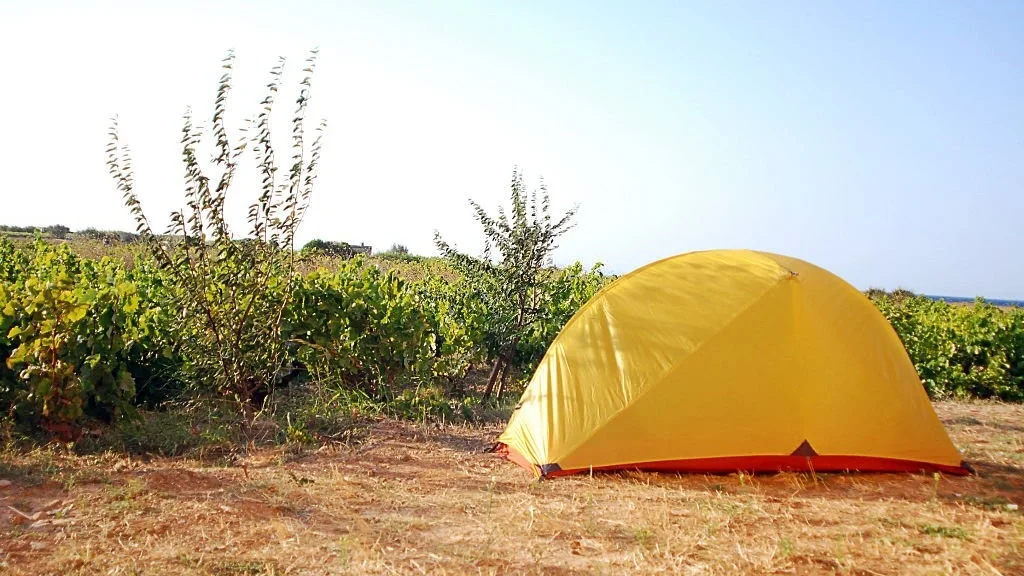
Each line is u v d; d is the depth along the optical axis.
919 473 6.48
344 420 8.10
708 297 6.75
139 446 7.05
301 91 7.88
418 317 9.76
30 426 7.07
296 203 8.09
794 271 6.72
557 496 5.66
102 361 7.29
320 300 9.28
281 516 5.00
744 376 6.38
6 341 7.08
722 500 5.58
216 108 7.67
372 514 5.14
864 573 4.14
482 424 8.56
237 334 8.01
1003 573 4.13
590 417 6.43
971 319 13.52
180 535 4.56
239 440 7.46
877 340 6.77
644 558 4.36
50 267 11.03
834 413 6.38
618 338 6.75
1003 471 6.71
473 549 4.49
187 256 7.85
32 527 4.62
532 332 11.07
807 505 5.54
